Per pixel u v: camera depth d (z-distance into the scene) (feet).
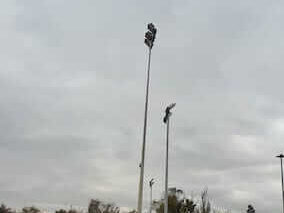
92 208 336.70
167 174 118.01
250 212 279.49
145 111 103.76
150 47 108.47
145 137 101.14
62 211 336.49
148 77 106.83
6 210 311.06
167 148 119.65
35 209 333.01
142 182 96.63
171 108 120.37
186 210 241.55
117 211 339.36
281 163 188.75
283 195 185.88
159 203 241.55
